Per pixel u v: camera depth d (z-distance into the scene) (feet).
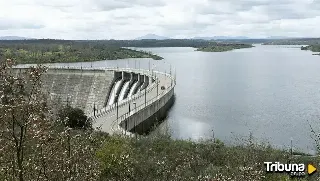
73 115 193.88
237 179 72.08
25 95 34.99
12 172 37.78
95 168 45.42
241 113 381.81
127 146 139.54
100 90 473.67
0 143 34.91
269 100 454.81
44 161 37.37
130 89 492.95
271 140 268.21
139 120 325.42
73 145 43.47
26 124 34.78
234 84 638.12
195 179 104.63
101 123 277.23
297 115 361.92
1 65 34.27
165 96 409.08
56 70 497.87
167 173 110.01
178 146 168.04
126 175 100.58
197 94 526.98
